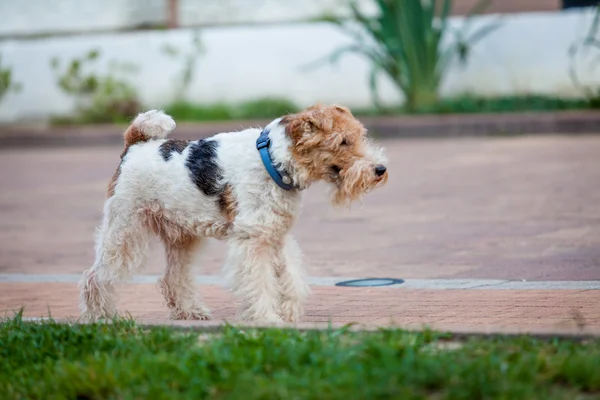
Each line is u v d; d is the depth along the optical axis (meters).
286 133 7.32
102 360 6.16
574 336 6.26
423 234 12.28
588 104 24.89
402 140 24.08
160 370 5.85
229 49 28.16
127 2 30.73
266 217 7.31
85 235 13.60
